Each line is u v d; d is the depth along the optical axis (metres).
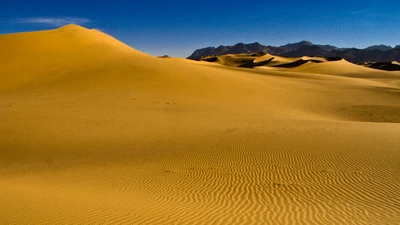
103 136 20.23
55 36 56.25
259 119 25.50
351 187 10.60
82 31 61.31
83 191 10.33
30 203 8.18
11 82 40.31
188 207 8.84
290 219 8.15
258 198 9.86
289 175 12.07
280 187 10.86
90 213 7.69
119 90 35.62
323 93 46.06
